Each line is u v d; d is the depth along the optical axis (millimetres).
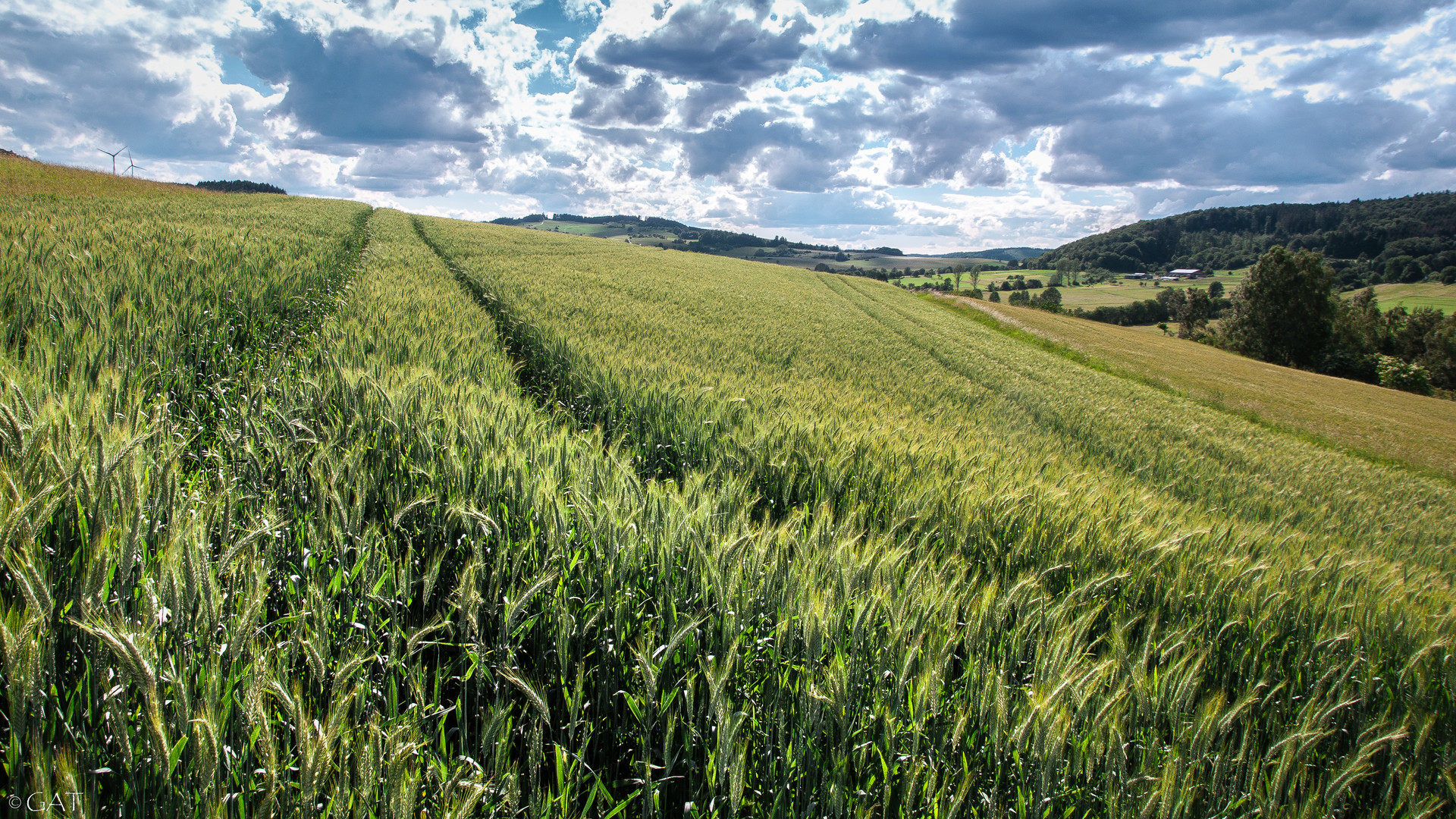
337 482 2662
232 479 2547
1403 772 2484
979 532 3727
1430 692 2867
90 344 3588
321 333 7371
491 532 2506
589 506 2664
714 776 1724
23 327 4129
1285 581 3914
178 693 1324
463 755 1618
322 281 11078
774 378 9398
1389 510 11688
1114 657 2496
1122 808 1755
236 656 1512
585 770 1876
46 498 1657
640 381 6727
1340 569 4328
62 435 1963
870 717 1937
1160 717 2258
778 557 2443
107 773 1324
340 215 36125
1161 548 3676
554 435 4117
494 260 23359
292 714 1376
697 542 2492
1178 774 1821
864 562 2582
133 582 1704
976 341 30922
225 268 8219
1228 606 3320
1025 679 2332
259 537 2049
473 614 1848
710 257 64438
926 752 1869
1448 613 3680
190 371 4414
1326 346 61562
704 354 10312
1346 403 32344
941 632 2346
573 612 2252
